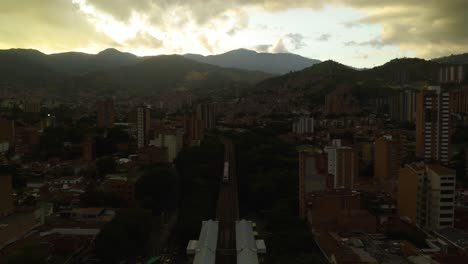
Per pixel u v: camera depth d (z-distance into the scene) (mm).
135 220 172375
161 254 170625
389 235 160750
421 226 173750
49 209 196500
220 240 166875
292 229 178000
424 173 174250
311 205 185875
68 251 153875
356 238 156000
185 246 177375
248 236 163375
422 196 173875
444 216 169000
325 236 160250
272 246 162375
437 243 153625
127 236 164125
